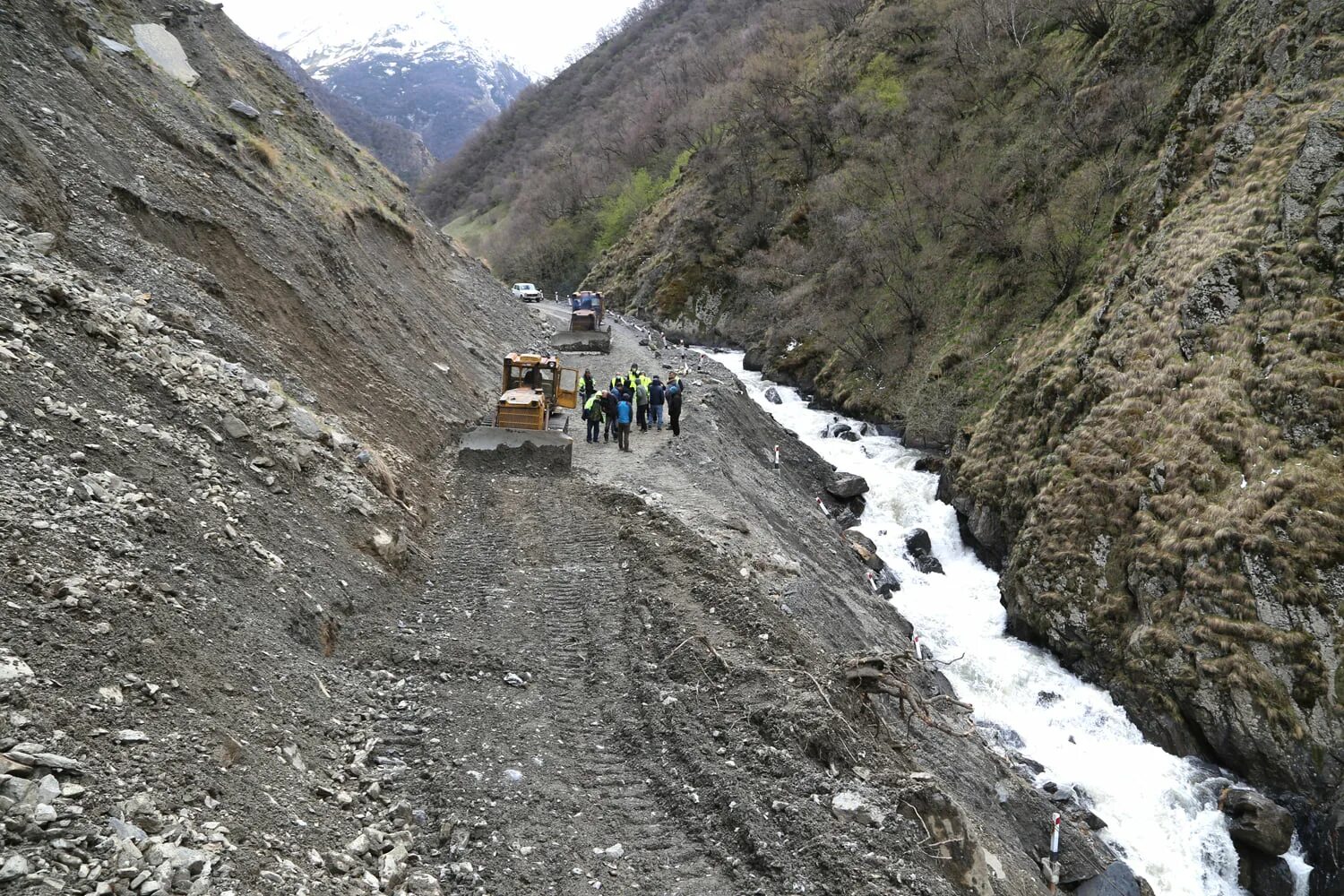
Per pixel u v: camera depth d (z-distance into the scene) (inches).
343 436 478.0
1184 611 610.9
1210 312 720.3
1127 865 487.5
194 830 168.7
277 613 289.1
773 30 2807.6
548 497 602.2
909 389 1299.2
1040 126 1387.8
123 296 404.5
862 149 1831.9
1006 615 785.6
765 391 1533.0
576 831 243.6
